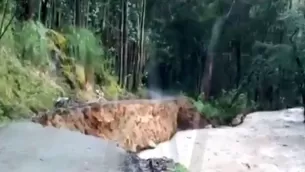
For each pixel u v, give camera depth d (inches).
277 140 235.8
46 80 234.2
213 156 179.9
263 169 173.8
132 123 212.2
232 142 219.8
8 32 225.1
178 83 256.4
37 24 252.8
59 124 174.7
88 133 189.8
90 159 111.7
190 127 252.1
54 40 273.4
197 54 239.1
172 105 249.1
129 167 107.7
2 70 201.9
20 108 184.9
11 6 238.8
